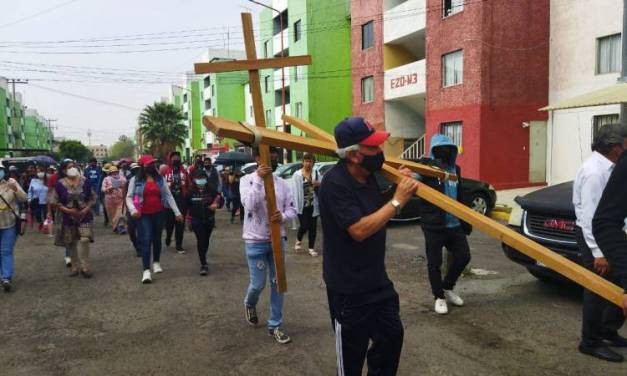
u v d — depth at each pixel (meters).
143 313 5.22
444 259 6.20
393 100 24.20
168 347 4.28
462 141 18.25
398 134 24.56
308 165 8.07
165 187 6.92
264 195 4.36
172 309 5.33
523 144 17.66
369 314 2.69
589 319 3.84
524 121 17.62
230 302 5.54
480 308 5.10
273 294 4.38
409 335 4.38
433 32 19.62
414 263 7.30
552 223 5.07
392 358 2.80
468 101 17.81
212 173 10.98
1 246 6.26
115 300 5.72
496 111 17.38
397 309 2.78
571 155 16.39
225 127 2.65
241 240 9.87
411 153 22.70
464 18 17.88
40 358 4.10
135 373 3.78
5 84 70.06
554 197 5.19
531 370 3.67
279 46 35.88
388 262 7.39
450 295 5.21
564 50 16.88
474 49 17.42
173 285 6.34
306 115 32.03
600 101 8.47
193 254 8.40
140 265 7.59
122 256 8.33
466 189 11.48
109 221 12.89
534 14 17.36
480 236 9.33
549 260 2.38
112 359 4.05
